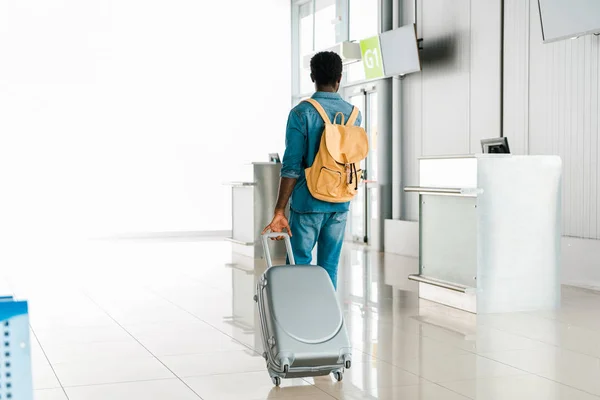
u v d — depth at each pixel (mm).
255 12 13594
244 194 9234
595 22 6031
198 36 13258
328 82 3473
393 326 4680
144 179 12961
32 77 12312
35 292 6305
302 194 3402
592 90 6410
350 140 3348
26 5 12273
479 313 5113
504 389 3240
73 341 4324
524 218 5219
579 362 3744
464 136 8266
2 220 12234
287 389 3254
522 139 7316
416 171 9188
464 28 8219
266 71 13711
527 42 7215
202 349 4090
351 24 11430
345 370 3584
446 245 5469
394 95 9469
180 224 13195
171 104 13117
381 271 7523
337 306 3203
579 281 6445
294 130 3361
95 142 12672
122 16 12797
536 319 4914
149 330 4637
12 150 12234
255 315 5141
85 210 12602
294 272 3225
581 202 6555
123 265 8328
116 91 12781
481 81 7941
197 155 13297
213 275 7359
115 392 3230
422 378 3432
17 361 1301
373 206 10398
